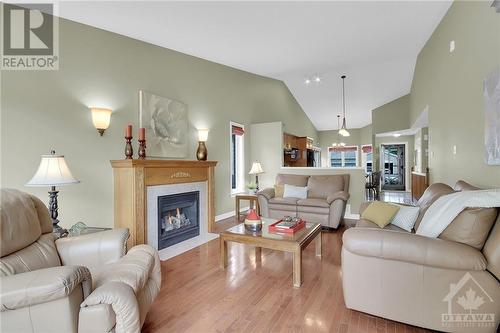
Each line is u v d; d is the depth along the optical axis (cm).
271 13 299
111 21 290
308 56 453
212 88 486
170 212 360
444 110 369
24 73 243
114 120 316
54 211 228
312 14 308
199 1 264
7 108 233
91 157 292
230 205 533
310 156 930
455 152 329
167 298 215
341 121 1048
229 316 190
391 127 812
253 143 601
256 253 309
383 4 301
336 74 621
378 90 726
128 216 295
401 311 171
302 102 851
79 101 282
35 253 158
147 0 254
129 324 130
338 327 176
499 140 214
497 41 221
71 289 119
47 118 257
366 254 176
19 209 155
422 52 484
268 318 187
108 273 154
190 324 181
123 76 328
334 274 260
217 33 343
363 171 495
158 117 372
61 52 268
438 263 156
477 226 156
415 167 881
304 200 436
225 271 268
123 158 325
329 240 369
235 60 469
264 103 653
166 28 318
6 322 117
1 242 135
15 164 236
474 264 150
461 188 235
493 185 234
